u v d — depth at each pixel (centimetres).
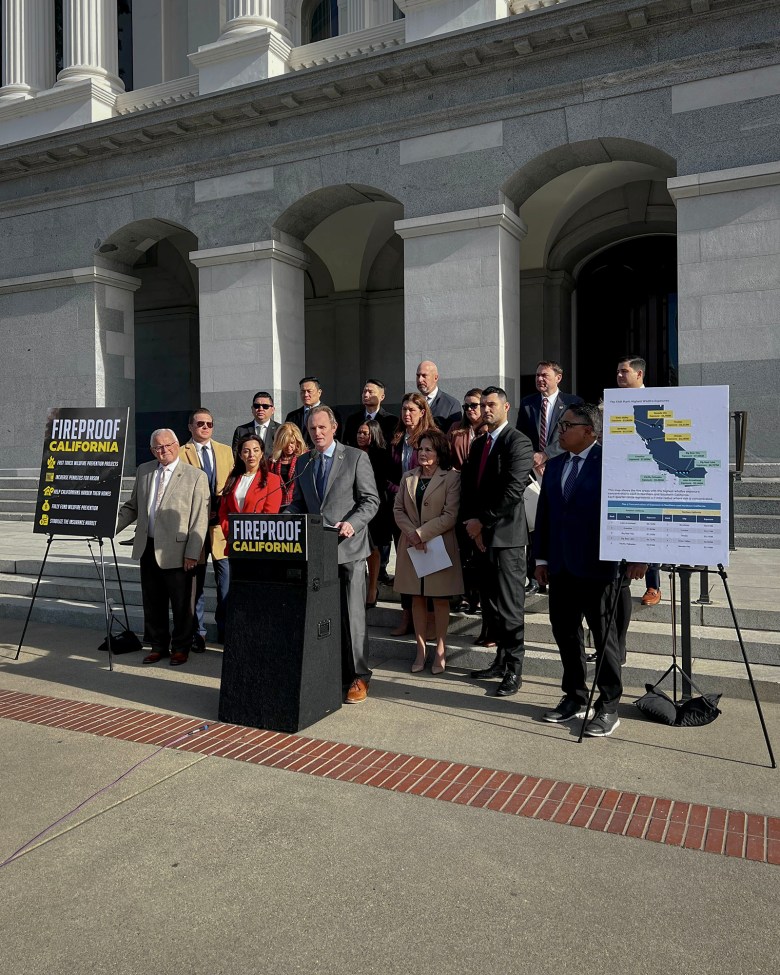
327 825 371
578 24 1109
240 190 1400
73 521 702
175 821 377
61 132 1497
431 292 1245
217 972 265
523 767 439
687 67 1079
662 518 474
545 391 718
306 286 1920
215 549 714
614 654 493
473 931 286
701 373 1083
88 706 561
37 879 325
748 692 545
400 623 705
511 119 1188
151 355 2117
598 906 302
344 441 781
